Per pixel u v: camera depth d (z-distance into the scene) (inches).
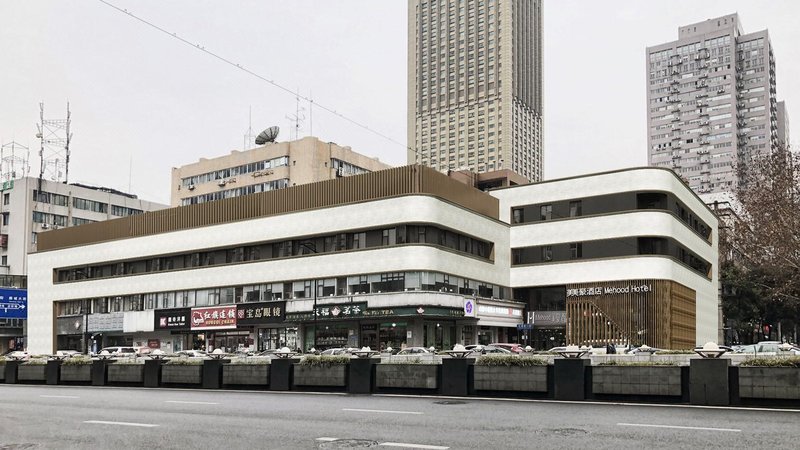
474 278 2390.5
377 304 2196.1
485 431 526.9
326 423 588.4
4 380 1343.5
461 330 2390.5
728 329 3636.8
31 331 3304.6
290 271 2437.3
